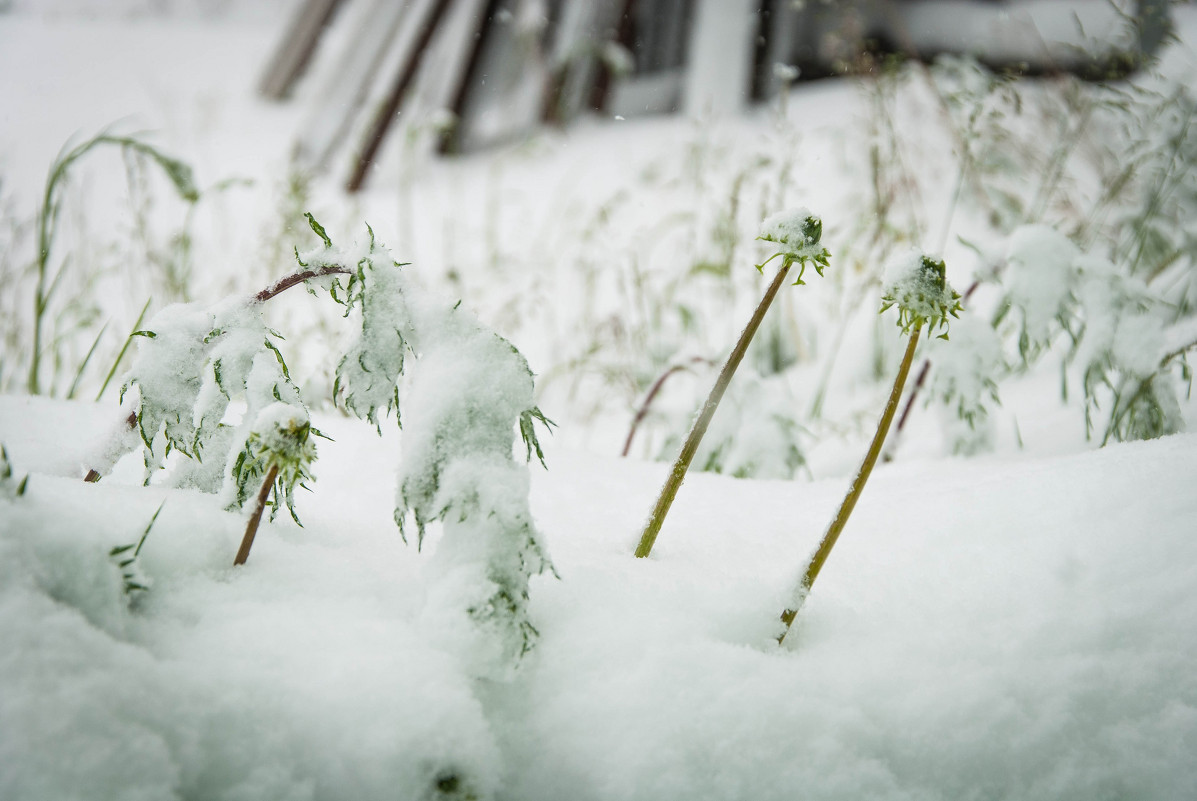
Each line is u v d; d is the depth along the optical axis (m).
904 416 1.17
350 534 0.73
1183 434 0.81
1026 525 0.72
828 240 2.07
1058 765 0.61
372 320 0.65
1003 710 0.62
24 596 0.55
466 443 0.62
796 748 0.60
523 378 0.64
